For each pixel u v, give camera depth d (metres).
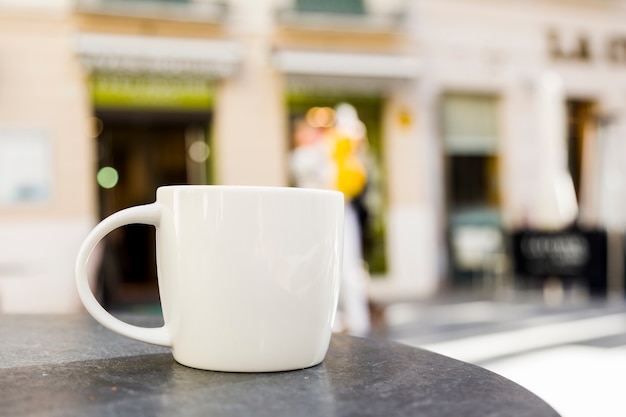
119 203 10.13
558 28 12.00
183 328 0.89
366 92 10.50
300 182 9.38
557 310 7.77
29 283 8.72
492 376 0.82
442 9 11.14
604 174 12.52
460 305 8.49
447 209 11.09
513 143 11.55
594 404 3.65
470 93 11.42
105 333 1.21
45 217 8.88
